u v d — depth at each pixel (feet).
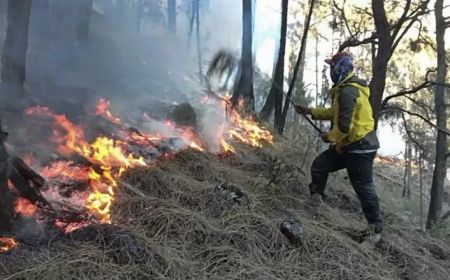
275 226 14.24
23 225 11.68
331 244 14.35
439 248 17.15
